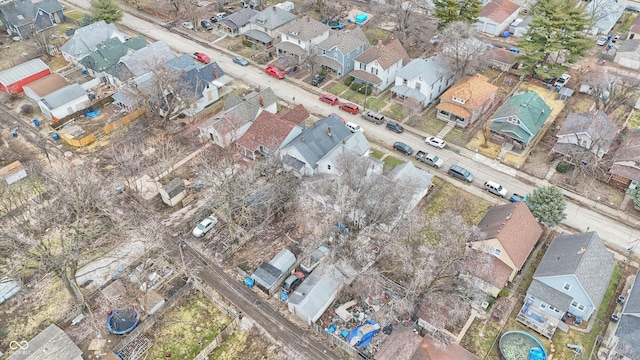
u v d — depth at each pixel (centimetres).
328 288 4991
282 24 9712
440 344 4550
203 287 5238
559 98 8275
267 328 4866
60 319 4934
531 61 8512
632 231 5931
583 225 6009
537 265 5469
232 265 5497
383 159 7006
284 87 8619
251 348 4703
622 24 10750
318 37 9175
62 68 9200
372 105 8150
